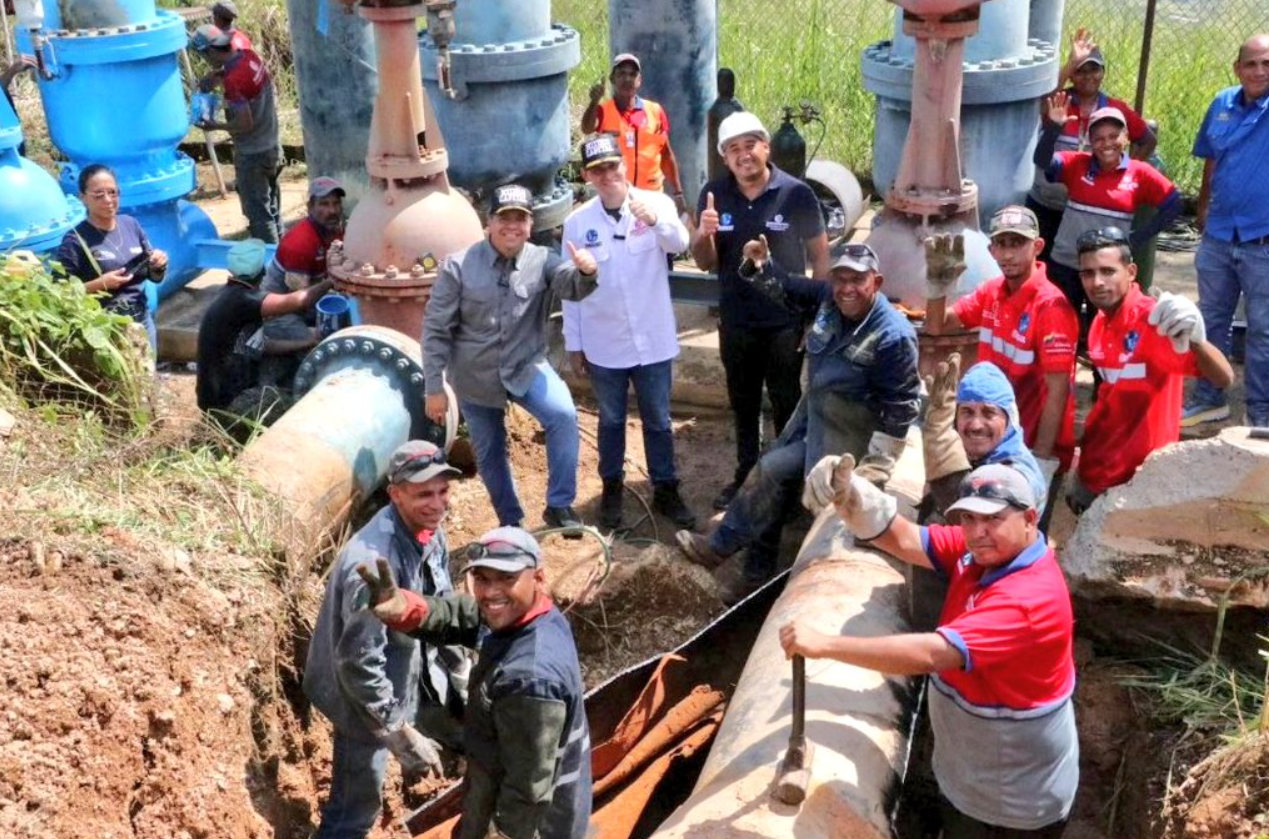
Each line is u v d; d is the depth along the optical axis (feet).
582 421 28.37
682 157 34.12
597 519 24.54
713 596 21.40
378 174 24.91
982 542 13.62
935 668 13.34
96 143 32.19
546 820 14.64
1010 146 28.35
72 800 14.10
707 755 17.85
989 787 14.39
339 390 22.15
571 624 20.99
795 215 22.54
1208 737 17.47
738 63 44.52
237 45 35.24
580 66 47.03
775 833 13.55
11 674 14.65
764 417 28.12
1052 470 18.75
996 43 27.76
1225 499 17.93
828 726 15.07
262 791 16.26
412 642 15.58
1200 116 39.19
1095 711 18.90
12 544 16.12
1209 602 18.03
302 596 18.34
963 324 20.38
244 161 36.06
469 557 13.61
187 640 16.14
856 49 45.21
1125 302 18.62
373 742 15.69
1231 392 27.55
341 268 25.26
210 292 34.50
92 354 20.72
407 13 24.08
